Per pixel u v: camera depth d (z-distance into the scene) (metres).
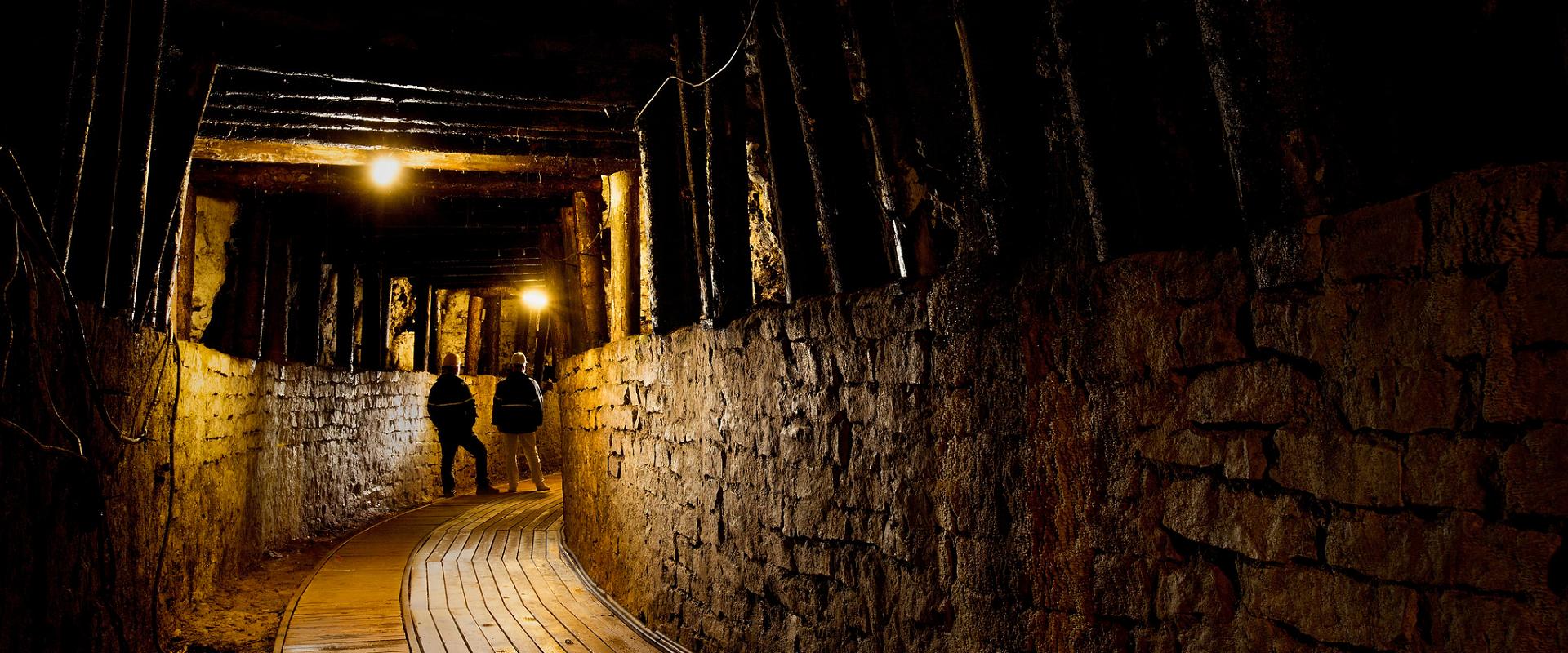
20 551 2.67
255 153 6.48
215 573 5.93
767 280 5.60
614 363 6.46
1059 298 2.31
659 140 5.39
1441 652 1.43
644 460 5.59
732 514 4.23
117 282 3.88
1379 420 1.54
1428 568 1.45
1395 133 1.62
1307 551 1.68
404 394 12.35
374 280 11.50
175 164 4.54
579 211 8.09
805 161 3.94
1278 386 1.74
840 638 3.33
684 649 4.70
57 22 3.07
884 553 3.07
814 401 3.49
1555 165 1.32
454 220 9.24
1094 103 2.14
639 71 5.31
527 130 6.01
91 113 3.27
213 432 5.80
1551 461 1.30
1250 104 1.75
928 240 3.26
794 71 3.60
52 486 2.92
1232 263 1.85
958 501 2.68
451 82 4.98
